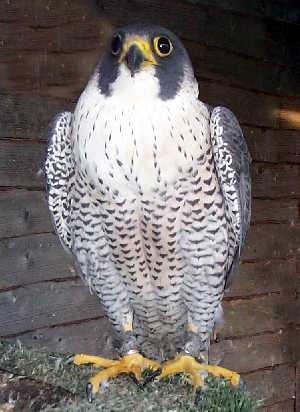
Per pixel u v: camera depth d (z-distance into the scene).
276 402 1.17
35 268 0.88
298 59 1.14
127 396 0.55
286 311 1.17
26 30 0.86
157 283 0.64
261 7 1.08
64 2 0.88
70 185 0.64
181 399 0.55
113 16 0.92
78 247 0.65
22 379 0.56
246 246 1.09
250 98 1.07
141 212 0.60
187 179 0.59
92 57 0.91
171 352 0.73
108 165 0.58
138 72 0.57
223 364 1.08
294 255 1.17
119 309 0.67
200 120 0.60
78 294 0.93
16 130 0.85
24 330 0.87
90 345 0.94
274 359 1.16
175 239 0.61
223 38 1.03
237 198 0.62
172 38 0.59
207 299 0.65
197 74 1.00
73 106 0.90
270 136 1.11
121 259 0.63
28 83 0.86
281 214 1.14
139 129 0.57
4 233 0.85
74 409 0.52
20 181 0.86
